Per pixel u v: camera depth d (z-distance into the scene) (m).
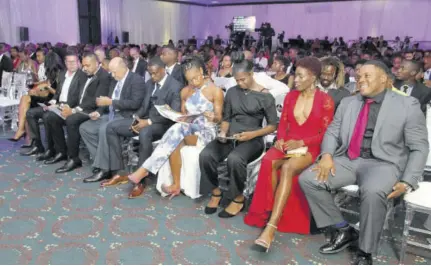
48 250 2.34
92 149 3.66
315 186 2.33
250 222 2.71
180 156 3.12
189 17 21.39
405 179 2.17
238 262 2.27
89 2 15.85
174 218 2.81
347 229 2.41
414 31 18.11
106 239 2.48
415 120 2.27
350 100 2.55
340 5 19.39
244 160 2.73
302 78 2.55
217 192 2.93
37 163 3.96
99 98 3.52
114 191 3.29
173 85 3.37
